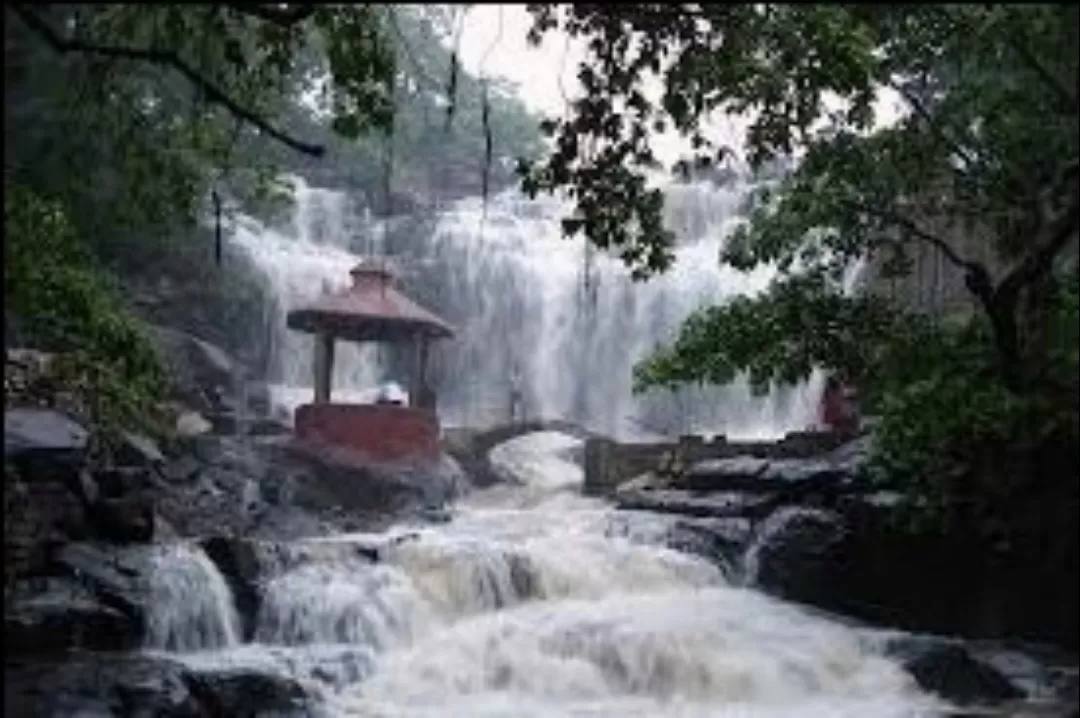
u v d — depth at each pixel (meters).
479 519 23.14
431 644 15.82
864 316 15.68
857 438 22.14
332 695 14.20
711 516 21.34
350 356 37.19
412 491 25.89
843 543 18.62
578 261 41.28
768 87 9.91
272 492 23.78
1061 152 13.51
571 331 40.34
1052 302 14.70
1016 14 12.14
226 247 33.75
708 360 16.30
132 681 12.73
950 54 13.34
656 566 19.06
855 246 15.98
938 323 15.84
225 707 12.98
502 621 16.56
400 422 26.95
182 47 9.00
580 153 9.66
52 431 15.81
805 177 15.91
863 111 12.64
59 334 13.16
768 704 15.05
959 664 15.72
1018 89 13.77
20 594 14.28
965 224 17.33
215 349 30.70
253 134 23.16
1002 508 17.14
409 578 17.30
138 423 20.97
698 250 40.59
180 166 11.22
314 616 16.22
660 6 8.81
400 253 41.09
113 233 26.36
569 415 39.75
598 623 16.39
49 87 8.48
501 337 40.53
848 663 16.23
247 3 7.70
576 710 14.38
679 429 38.41
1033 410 14.66
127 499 16.70
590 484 28.50
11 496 14.51
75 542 15.80
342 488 25.27
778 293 16.12
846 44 9.33
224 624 15.88
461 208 44.38
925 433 15.57
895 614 18.20
